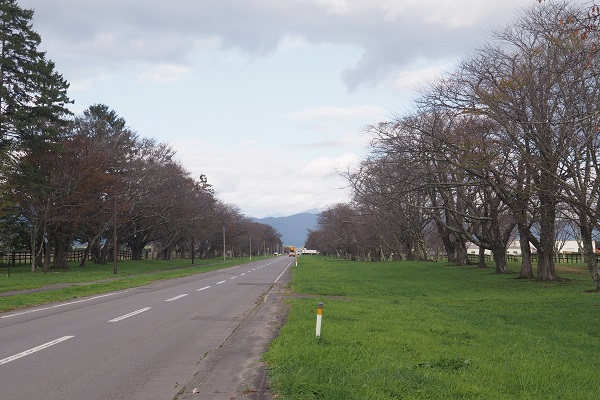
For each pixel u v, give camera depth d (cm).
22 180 4034
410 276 3784
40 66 4100
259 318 1538
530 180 2577
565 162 2141
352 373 749
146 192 5806
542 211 2642
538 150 2239
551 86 2134
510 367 837
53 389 735
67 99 4444
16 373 830
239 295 2400
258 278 3966
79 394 711
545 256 2925
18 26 4050
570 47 1852
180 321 1476
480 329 1313
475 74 2505
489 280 3159
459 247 5047
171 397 696
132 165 5597
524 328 1358
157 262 7681
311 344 984
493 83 2336
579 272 3809
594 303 1944
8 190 3969
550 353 1002
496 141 2355
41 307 1867
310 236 19812
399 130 2950
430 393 666
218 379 789
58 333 1242
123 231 6569
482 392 675
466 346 1056
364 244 8281
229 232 11575
